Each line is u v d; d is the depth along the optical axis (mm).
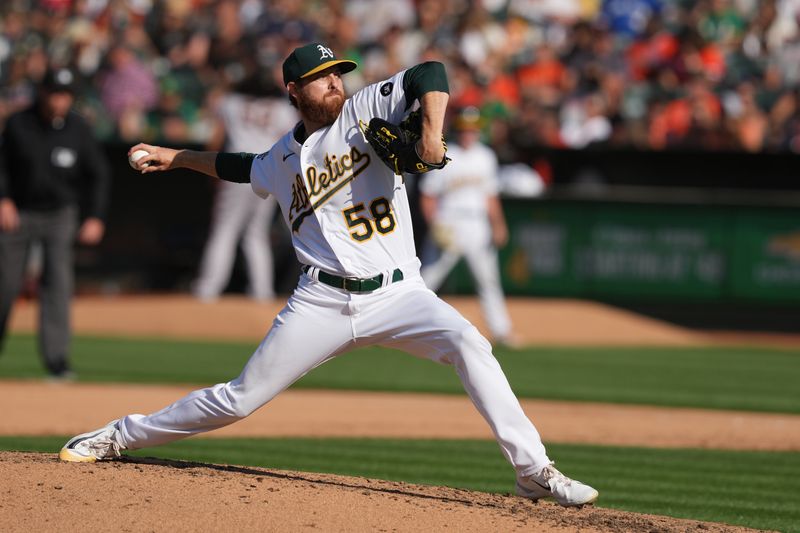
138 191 60688
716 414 34875
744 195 60062
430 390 38469
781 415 35125
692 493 22547
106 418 29125
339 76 16875
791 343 56375
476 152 48844
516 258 58469
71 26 66688
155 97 63531
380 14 69688
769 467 26188
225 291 60000
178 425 18328
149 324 52188
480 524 15984
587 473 24625
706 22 68875
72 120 34875
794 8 69938
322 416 32219
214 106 61594
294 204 17391
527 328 54094
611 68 66000
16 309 55656
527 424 16953
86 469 17641
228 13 66625
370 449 26750
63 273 35531
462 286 57812
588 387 40062
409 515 16141
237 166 18219
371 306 17094
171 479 17234
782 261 57750
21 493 16156
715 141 61719
